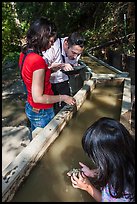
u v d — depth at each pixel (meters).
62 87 2.59
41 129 1.94
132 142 1.12
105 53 6.49
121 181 1.11
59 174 1.51
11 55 7.88
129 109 2.18
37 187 1.41
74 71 2.55
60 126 1.91
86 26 8.80
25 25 8.39
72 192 1.37
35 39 1.72
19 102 5.16
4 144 3.63
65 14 8.49
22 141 3.68
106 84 3.03
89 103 2.50
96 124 1.15
